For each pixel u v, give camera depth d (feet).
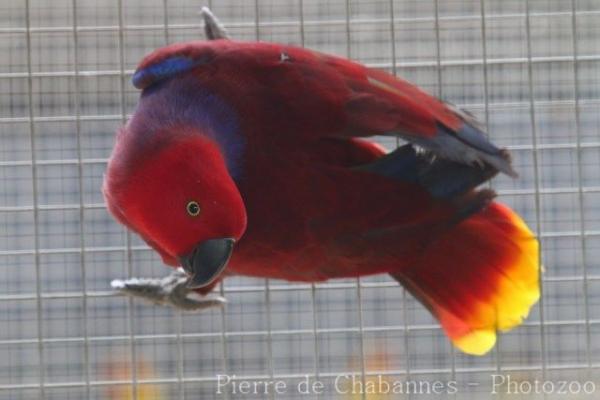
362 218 30.32
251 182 30.01
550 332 39.11
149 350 39.22
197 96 30.04
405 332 36.81
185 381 36.58
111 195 28.99
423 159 30.48
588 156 39.11
